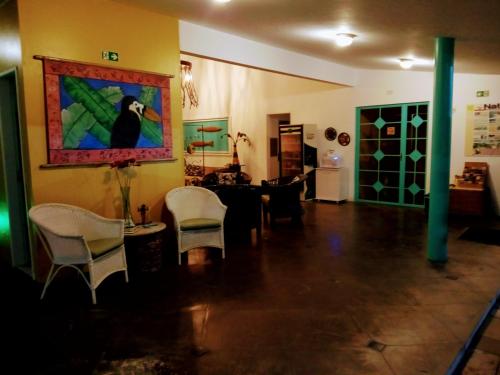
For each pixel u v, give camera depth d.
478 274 4.07
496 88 6.91
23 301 3.49
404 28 4.05
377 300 3.43
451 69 4.35
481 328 3.07
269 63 5.99
